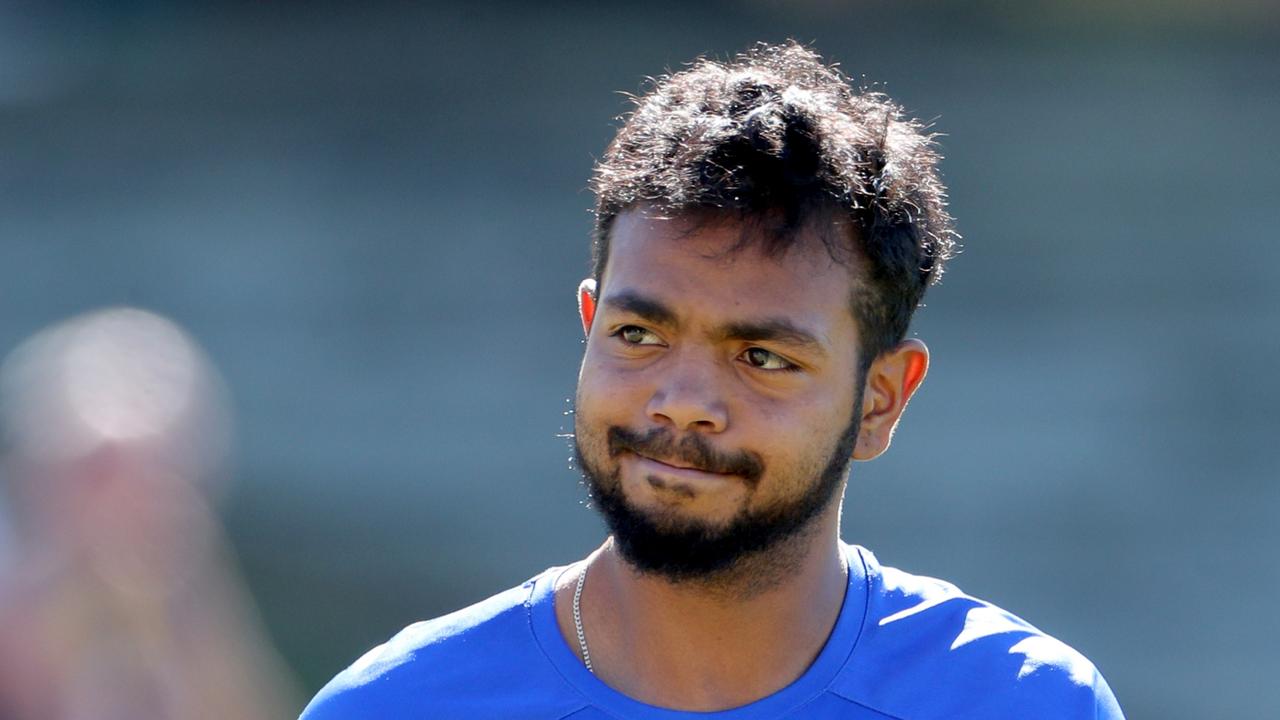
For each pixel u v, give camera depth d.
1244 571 38.38
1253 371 45.53
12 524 11.78
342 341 50.19
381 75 60.22
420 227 54.00
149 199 55.59
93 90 60.03
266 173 56.56
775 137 7.74
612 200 7.99
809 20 60.34
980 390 45.00
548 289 51.31
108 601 11.67
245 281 52.47
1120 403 44.59
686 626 8.06
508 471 44.31
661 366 7.58
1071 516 40.59
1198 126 54.69
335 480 44.28
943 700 8.21
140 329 12.42
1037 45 58.41
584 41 60.88
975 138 54.69
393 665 8.53
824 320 7.70
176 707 12.02
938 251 8.59
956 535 39.56
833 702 8.16
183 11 63.16
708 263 7.53
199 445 12.34
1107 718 8.40
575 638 8.39
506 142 57.38
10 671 11.52
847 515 40.28
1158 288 48.75
